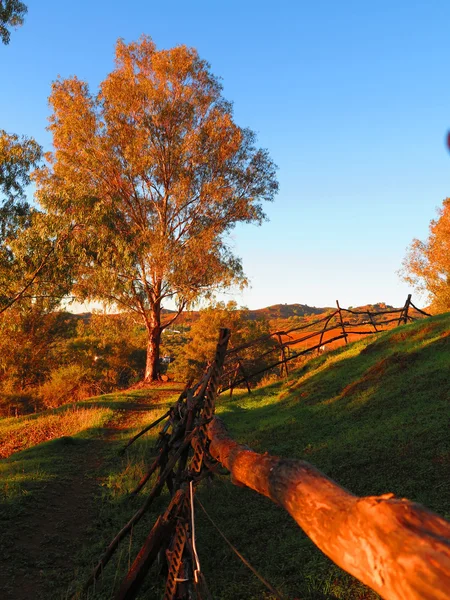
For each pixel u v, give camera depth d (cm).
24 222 1991
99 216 1950
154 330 3266
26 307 2173
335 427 1095
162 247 2833
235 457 272
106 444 1395
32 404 4262
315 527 141
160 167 3016
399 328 1834
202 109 3084
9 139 1980
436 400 1043
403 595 98
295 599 458
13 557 663
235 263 3092
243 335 5078
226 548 609
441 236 3744
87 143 2909
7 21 1897
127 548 668
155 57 3005
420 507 112
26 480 995
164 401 2339
